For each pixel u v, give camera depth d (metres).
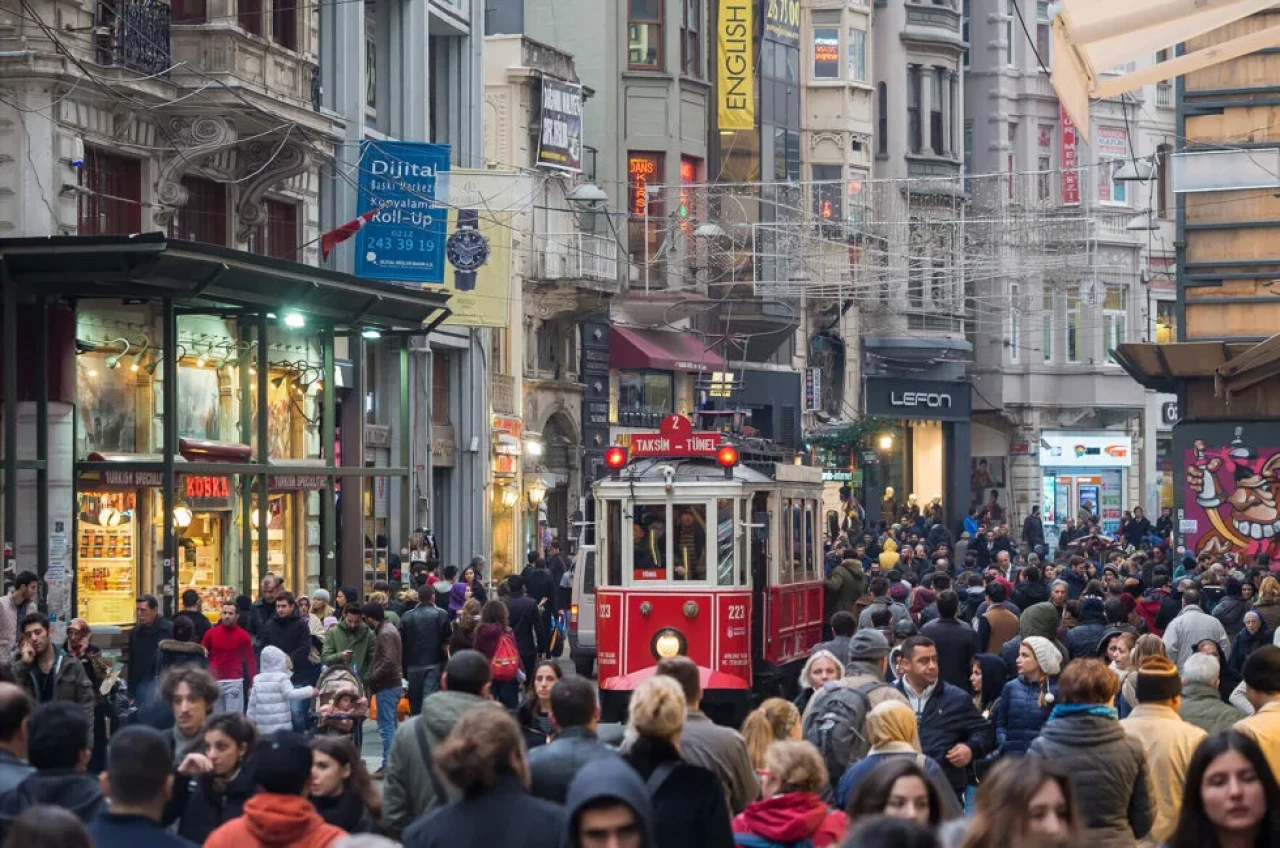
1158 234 131.50
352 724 31.59
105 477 50.78
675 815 15.56
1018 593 44.97
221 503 56.69
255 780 15.30
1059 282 124.62
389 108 76.56
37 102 50.47
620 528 42.72
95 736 32.69
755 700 43.72
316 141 61.25
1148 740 19.97
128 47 53.16
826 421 113.12
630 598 42.47
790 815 16.45
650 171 101.06
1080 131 23.84
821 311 113.50
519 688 41.88
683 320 102.62
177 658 34.62
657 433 43.75
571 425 94.44
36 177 50.31
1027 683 25.67
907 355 117.88
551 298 90.31
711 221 102.44
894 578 58.12
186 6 56.78
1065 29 21.98
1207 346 66.38
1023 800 11.26
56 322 49.50
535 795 16.33
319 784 17.81
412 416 76.06
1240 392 67.81
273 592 40.59
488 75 88.88
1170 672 20.19
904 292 114.88
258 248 63.53
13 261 46.69
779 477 44.81
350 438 67.19
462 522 82.12
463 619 42.09
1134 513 104.25
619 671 42.44
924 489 123.56
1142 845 18.88
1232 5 22.03
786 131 110.00
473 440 82.12
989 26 128.75
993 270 114.25
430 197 64.12
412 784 18.33
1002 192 113.19
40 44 50.47
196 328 56.44
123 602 52.31
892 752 18.83
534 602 48.12
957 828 11.62
